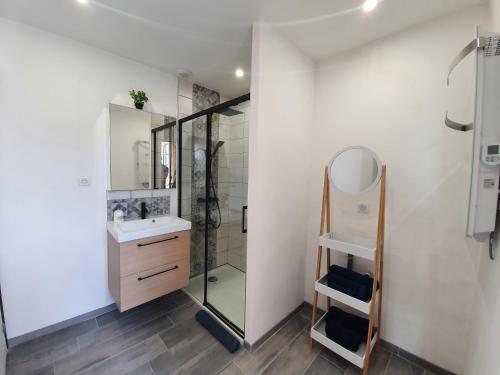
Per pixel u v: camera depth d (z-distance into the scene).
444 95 1.37
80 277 1.83
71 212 1.76
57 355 1.52
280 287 1.79
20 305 1.59
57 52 1.64
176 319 1.92
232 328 1.80
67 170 1.72
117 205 1.99
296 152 1.81
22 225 1.57
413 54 1.47
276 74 1.55
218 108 1.94
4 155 1.49
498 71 0.82
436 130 1.40
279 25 1.48
